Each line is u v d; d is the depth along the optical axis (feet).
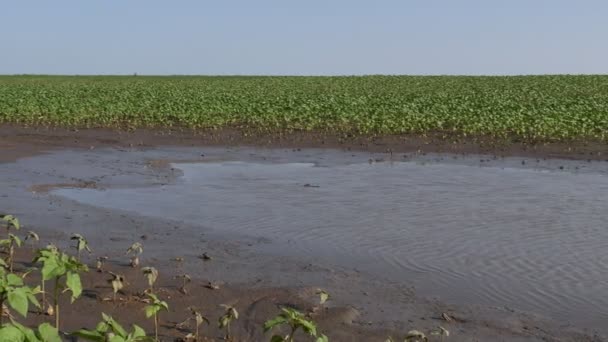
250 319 20.31
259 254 27.91
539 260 27.48
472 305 22.02
